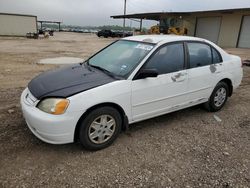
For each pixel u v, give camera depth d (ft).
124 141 12.14
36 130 10.43
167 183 9.22
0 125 13.02
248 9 69.00
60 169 9.75
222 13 80.02
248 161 10.84
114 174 9.60
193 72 14.11
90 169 9.84
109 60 13.64
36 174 9.38
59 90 10.45
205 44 15.17
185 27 95.91
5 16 124.57
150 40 13.48
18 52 50.42
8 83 22.48
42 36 133.08
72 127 10.21
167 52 13.10
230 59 16.74
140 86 11.80
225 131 13.73
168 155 11.07
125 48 13.98
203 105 16.53
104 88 10.76
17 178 9.10
